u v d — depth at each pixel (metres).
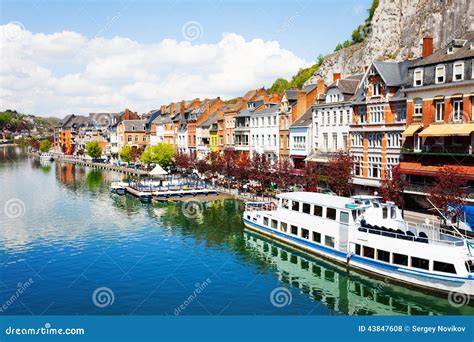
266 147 74.88
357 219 33.44
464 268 26.73
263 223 43.91
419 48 99.75
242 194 63.53
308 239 37.66
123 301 27.72
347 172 49.78
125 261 35.47
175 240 41.66
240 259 36.19
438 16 97.94
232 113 86.75
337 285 31.09
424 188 43.38
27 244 40.50
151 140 133.50
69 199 66.75
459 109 41.38
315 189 53.12
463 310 26.77
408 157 46.88
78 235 43.62
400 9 108.56
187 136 109.44
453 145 42.19
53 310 26.53
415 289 28.81
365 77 52.97
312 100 69.00
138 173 104.00
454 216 34.72
